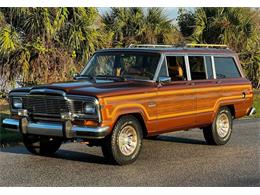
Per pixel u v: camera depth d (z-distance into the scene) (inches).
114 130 346.0
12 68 725.9
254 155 398.3
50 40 734.5
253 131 531.2
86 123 336.8
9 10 724.0
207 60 440.8
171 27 858.8
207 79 435.8
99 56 411.2
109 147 346.3
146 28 826.2
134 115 363.3
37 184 299.0
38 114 355.6
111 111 338.6
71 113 339.6
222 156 393.4
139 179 313.6
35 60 725.3
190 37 898.7
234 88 461.7
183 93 402.0
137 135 362.6
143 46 451.2
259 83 965.8
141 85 373.1
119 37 817.5
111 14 823.1
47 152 393.7
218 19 910.4
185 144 449.7
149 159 378.6
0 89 737.0
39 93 350.9
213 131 439.8
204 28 915.4
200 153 406.0
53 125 346.6
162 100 380.8
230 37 911.7
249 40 939.3
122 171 336.5
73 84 357.7
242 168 349.4
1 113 592.1
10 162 361.1
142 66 387.9
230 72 467.5
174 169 344.2
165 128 387.2
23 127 359.9
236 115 467.2
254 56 949.2
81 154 396.5
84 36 750.5
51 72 732.0
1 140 439.2
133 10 830.5
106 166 351.3
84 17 746.8
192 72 419.8
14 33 720.3
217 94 439.8
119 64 397.1
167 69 393.4
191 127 418.0
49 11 729.6
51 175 322.0
